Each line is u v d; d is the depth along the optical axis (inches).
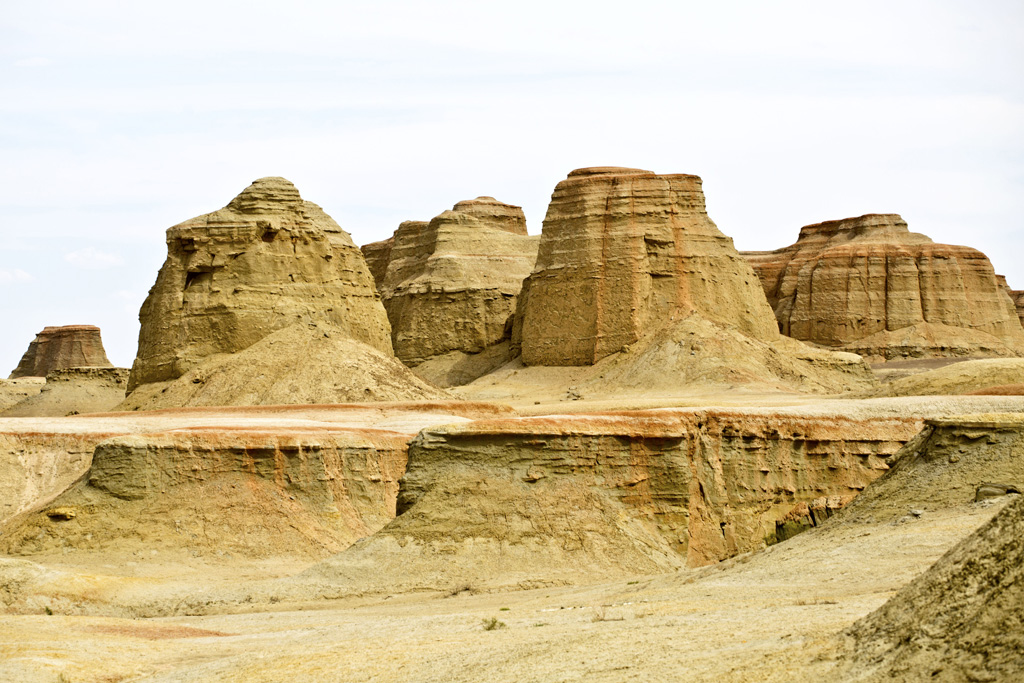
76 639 1515.7
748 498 2495.1
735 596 1323.8
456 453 2139.5
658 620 1164.5
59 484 2861.7
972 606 794.2
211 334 4119.1
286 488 2522.1
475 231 6929.1
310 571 2005.4
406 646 1264.8
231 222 4237.2
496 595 1820.9
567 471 2161.7
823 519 2326.5
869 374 5157.5
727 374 4709.6
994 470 1647.4
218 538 2343.8
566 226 5403.5
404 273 7057.1
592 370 5108.3
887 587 1219.9
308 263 4333.2
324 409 3599.9
